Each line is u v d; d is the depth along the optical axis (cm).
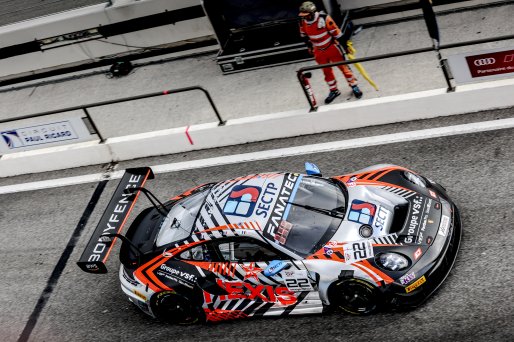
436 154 963
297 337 757
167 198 1081
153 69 1476
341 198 797
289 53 1289
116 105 1398
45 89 1563
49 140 1271
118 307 905
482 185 880
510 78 972
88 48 1516
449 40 1212
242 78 1327
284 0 1269
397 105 1040
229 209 793
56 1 1562
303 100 1183
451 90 1012
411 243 727
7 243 1112
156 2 1403
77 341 869
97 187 1183
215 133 1159
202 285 792
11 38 1538
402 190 797
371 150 1020
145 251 835
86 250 811
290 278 750
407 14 1309
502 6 1248
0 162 1302
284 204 783
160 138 1193
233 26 1348
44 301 957
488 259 764
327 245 742
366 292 726
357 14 1336
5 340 909
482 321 696
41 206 1182
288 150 1091
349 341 727
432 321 716
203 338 805
